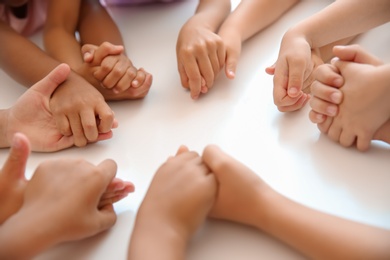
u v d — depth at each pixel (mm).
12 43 981
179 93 959
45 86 884
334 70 844
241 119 896
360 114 806
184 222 722
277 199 740
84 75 940
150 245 690
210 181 744
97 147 879
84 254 739
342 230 701
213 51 941
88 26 1068
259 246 733
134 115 926
